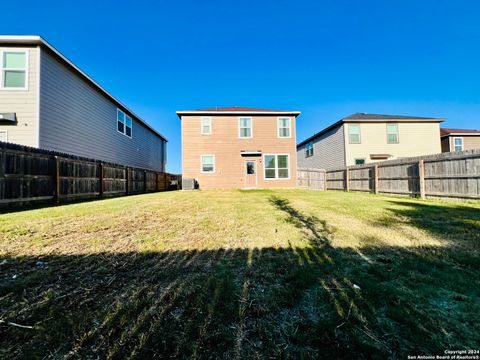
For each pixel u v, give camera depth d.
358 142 15.07
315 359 1.05
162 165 22.39
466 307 1.41
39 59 7.56
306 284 1.71
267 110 14.06
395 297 1.53
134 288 1.66
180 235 3.03
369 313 1.36
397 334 1.19
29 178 5.47
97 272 1.93
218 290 1.63
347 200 6.97
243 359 1.04
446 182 6.78
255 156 13.67
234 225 3.59
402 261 2.13
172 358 1.04
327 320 1.30
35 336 1.17
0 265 2.05
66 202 6.45
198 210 5.01
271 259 2.20
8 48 7.49
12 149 5.06
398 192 8.60
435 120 15.20
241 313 1.37
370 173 10.11
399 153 15.15
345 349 1.10
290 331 1.22
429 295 1.55
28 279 1.79
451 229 3.28
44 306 1.43
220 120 13.60
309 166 20.86
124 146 13.88
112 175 9.05
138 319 1.32
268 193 9.96
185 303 1.48
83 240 2.79
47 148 7.83
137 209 5.11
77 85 9.45
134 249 2.49
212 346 1.12
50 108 7.99
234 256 2.28
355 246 2.56
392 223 3.68
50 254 2.33
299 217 4.21
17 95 7.44
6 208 4.92
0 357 1.04
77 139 9.45
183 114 13.42
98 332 1.21
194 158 13.38
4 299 1.51
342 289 1.63
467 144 17.36
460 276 1.82
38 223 3.60
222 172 13.45
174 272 1.93
